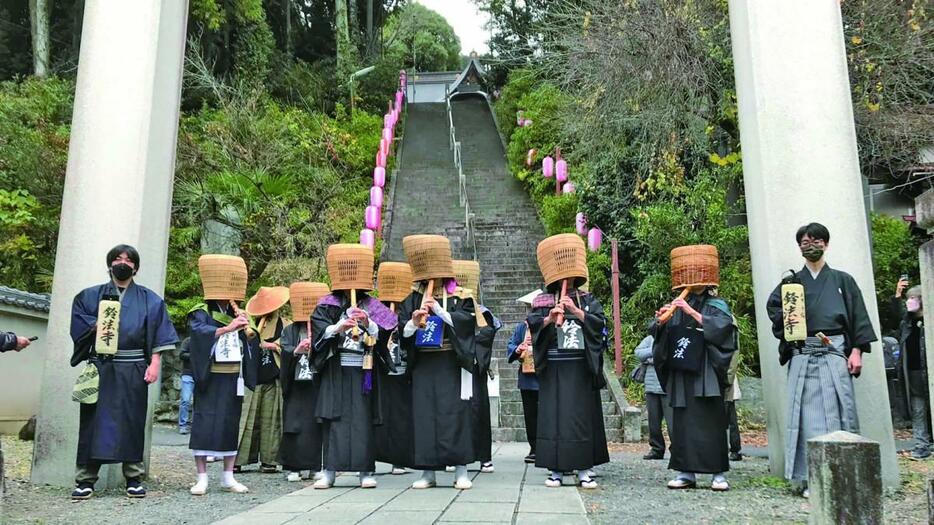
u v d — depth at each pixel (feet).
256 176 46.75
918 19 29.45
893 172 34.94
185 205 46.80
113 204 18.81
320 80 84.12
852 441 9.23
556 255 17.93
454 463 17.26
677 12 30.27
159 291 20.06
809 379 15.71
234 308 18.71
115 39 19.53
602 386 18.30
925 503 14.88
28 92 55.77
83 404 16.76
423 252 18.07
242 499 17.12
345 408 18.07
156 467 23.09
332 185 55.11
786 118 18.07
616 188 44.24
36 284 42.52
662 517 13.87
